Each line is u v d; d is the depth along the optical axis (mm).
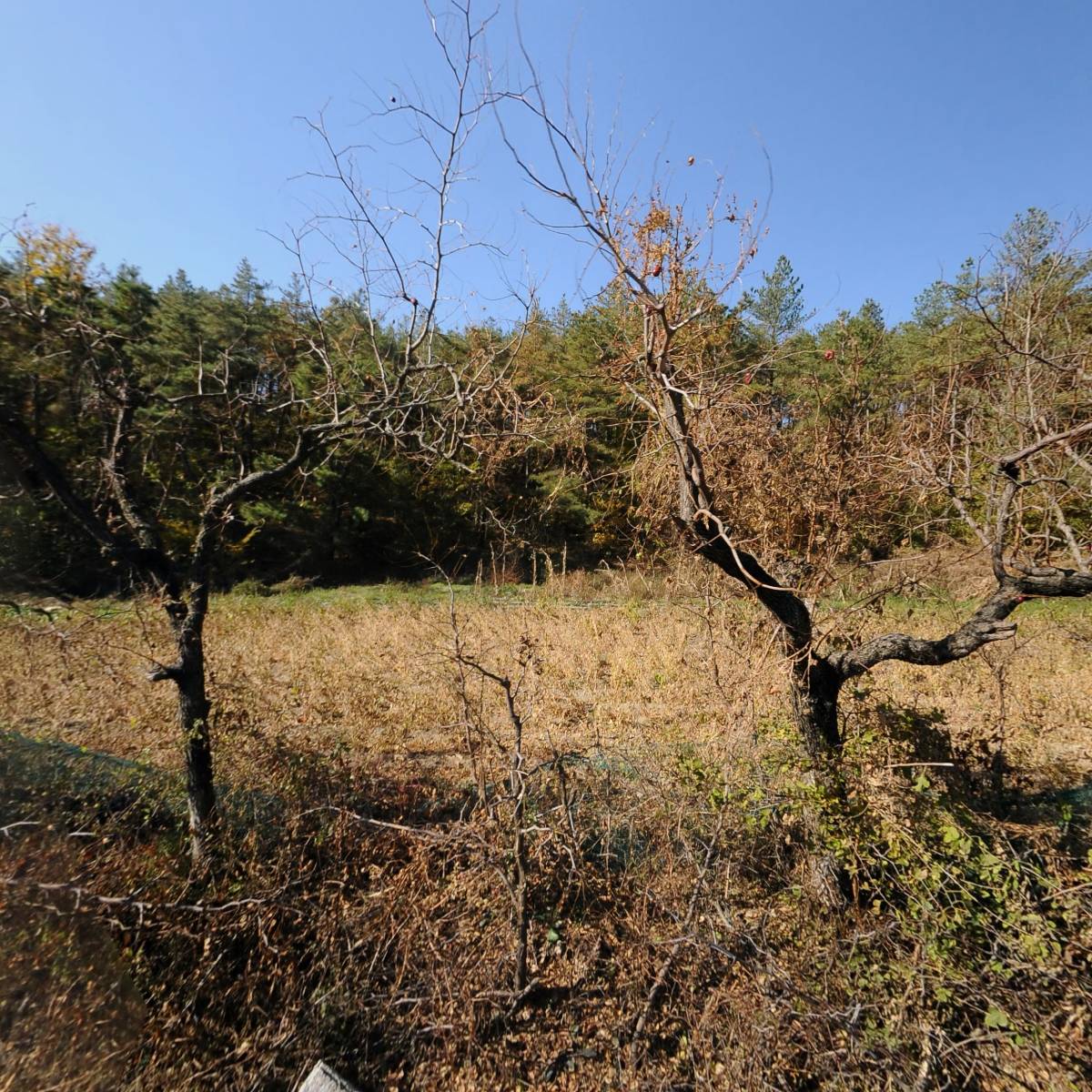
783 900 4016
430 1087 3338
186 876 4215
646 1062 3328
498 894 4090
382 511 21469
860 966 3371
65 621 5762
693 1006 3480
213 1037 3494
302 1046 3436
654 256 3395
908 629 8438
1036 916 3238
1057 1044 2994
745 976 3500
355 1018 3619
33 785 4938
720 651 6242
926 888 3459
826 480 5039
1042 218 5359
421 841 4180
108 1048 3279
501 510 16109
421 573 21688
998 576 3943
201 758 4535
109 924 3686
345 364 5254
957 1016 3289
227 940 3830
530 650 6441
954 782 4426
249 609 14398
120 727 6352
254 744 5637
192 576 4625
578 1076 3371
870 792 3863
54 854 4078
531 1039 3568
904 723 4684
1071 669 8656
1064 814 4176
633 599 13336
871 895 3814
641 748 5852
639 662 8859
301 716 7477
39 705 6414
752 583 4039
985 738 5438
